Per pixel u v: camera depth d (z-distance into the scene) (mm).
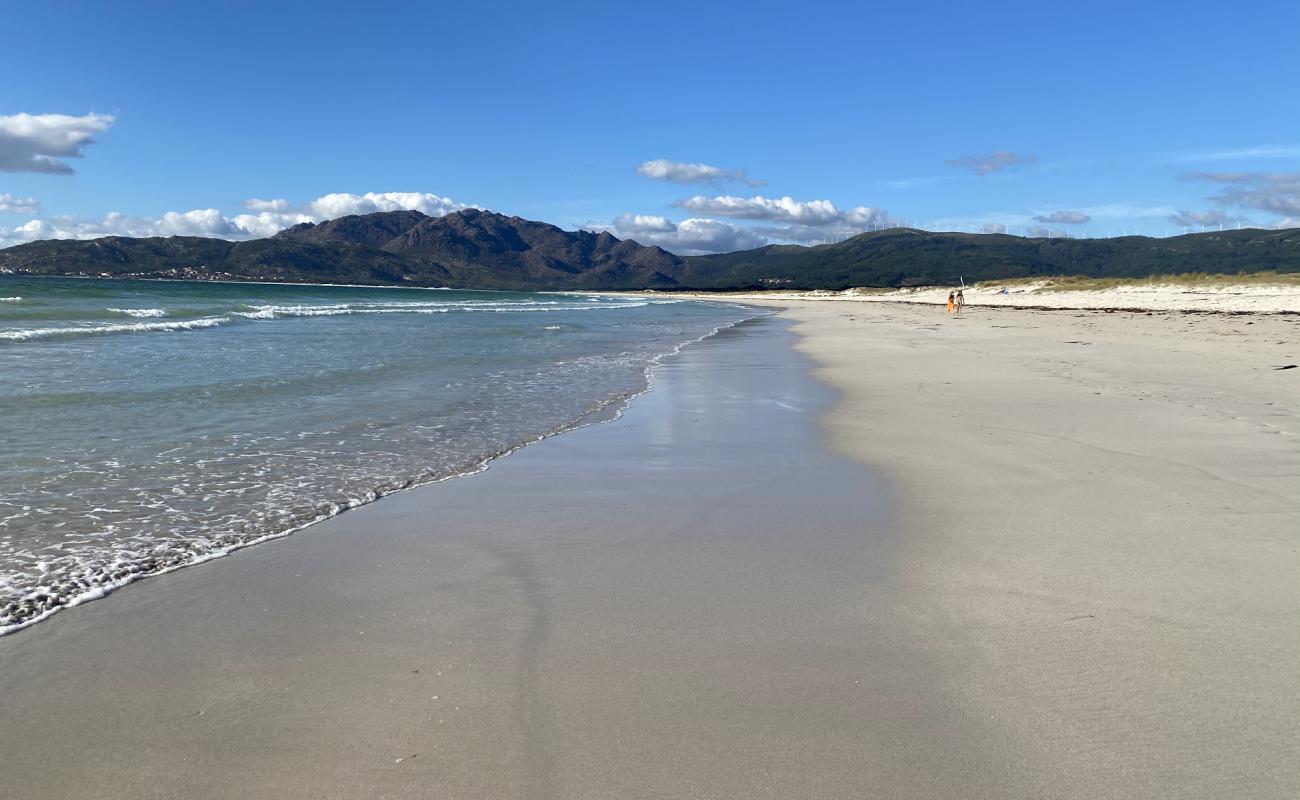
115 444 8516
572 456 8453
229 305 45875
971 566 5020
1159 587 4566
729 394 13195
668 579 4867
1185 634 3957
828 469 7785
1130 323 30656
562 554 5348
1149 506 6172
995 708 3311
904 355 19797
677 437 9508
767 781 2836
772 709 3324
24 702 3375
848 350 21859
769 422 10477
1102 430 9156
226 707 3346
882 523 5980
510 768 2908
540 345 23578
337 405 11484
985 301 66812
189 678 3600
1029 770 2889
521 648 3906
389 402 11883
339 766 2926
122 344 20047
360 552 5387
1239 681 3484
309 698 3420
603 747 3045
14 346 18703
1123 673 3576
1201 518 5848
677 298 136125
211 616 4301
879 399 12352
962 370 15906
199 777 2863
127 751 3021
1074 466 7512
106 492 6738
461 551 5414
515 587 4742
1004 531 5699
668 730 3166
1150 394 11820
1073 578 4746
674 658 3795
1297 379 13312
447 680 3580
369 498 6746
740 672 3650
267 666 3717
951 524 5906
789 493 6906
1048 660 3721
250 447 8602
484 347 22266
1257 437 8625
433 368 16484
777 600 4512
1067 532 5617
